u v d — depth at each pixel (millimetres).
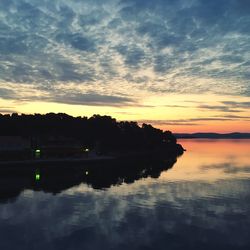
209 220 43469
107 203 52875
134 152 186250
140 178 83625
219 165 121000
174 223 42031
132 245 34500
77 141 143625
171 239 36219
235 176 87500
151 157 167125
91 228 39781
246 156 176125
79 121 182750
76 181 77125
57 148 132625
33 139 128625
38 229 39344
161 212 47375
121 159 147625
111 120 191125
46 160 117938
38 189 65312
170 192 63031
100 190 64812
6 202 53188
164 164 126000
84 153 141000
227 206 51344
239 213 47125
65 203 52781
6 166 105688
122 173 94875
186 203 53312
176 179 81562
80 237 36719
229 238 36625
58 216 44969
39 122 175750
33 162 112125
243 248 33781
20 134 162250
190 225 41250
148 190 65062
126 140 177750
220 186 70250
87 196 58562
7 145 115750
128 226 40688
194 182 76188
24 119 176000
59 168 105875
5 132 160000
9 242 35219
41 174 89250
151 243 35031
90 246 34094
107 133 174500
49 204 51969
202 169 106438
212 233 38250
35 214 45938
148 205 51656
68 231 38750
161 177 85625
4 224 41250
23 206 50531
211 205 51938
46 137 135000
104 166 116125
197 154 199125
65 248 33625
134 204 52281
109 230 39062
